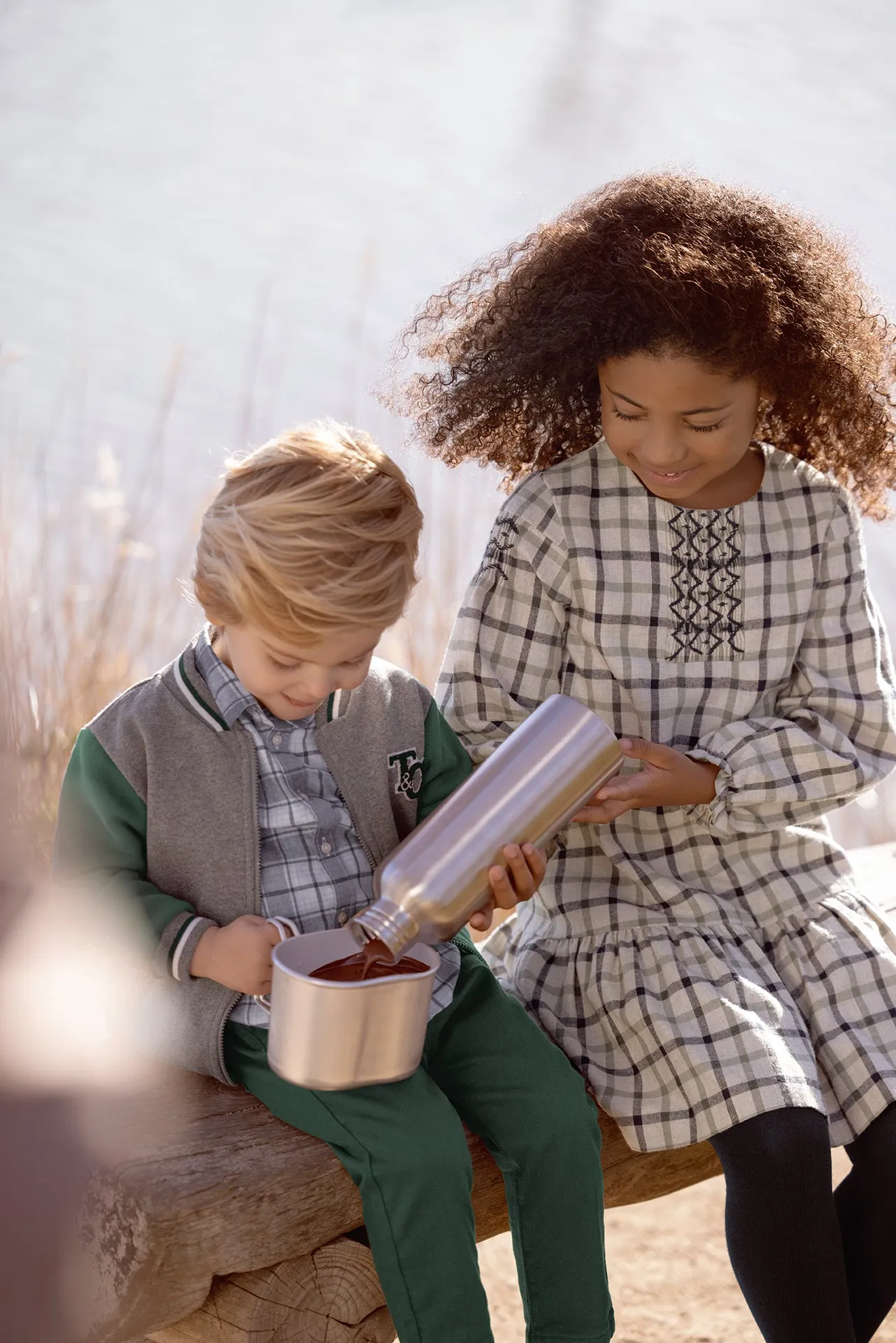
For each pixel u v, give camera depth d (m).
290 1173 1.54
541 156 8.39
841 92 9.90
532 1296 1.70
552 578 2.04
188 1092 1.69
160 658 3.39
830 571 2.10
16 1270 0.77
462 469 4.02
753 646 2.06
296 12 11.52
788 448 2.21
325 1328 1.58
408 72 10.12
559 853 2.04
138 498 3.56
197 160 8.00
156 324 5.76
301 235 6.99
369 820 1.81
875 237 7.04
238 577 1.57
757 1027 1.83
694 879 2.03
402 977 1.49
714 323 1.85
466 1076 1.76
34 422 4.51
